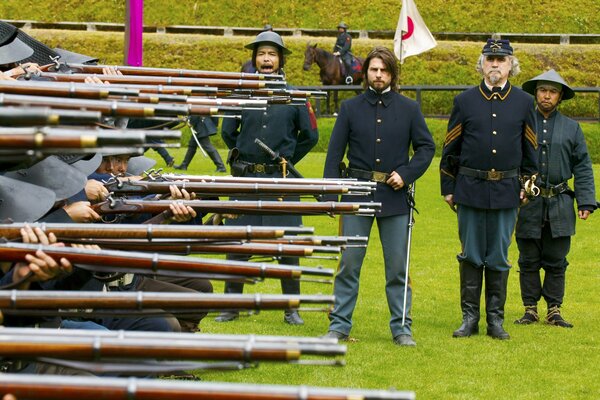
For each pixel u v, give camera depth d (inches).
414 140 876.0
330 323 889.5
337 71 3282.5
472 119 897.5
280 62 965.8
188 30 3917.3
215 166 2220.7
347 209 581.0
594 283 1175.6
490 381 746.8
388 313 992.2
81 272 497.0
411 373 761.0
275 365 768.9
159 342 335.3
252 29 3912.4
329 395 304.2
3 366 449.7
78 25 3902.6
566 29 3860.7
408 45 2436.0
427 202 1788.9
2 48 608.4
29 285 461.1
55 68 612.1
